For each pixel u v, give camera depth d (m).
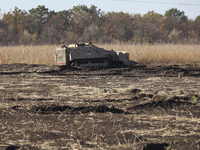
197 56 37.56
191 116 10.52
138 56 35.56
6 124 9.51
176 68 26.19
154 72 24.62
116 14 128.75
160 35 122.75
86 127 9.19
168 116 10.56
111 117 10.41
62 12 140.12
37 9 128.75
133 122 9.76
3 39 102.88
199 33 136.00
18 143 7.86
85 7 139.12
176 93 14.77
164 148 7.69
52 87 17.14
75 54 26.48
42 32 111.62
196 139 8.09
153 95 14.22
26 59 32.81
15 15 119.06
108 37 112.94
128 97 13.72
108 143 7.87
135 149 7.43
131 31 121.56
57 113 11.07
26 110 11.32
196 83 18.58
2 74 23.61
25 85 17.97
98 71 25.22
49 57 33.56
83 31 120.69
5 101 13.01
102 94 14.70
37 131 8.80
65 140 8.09
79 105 11.84
